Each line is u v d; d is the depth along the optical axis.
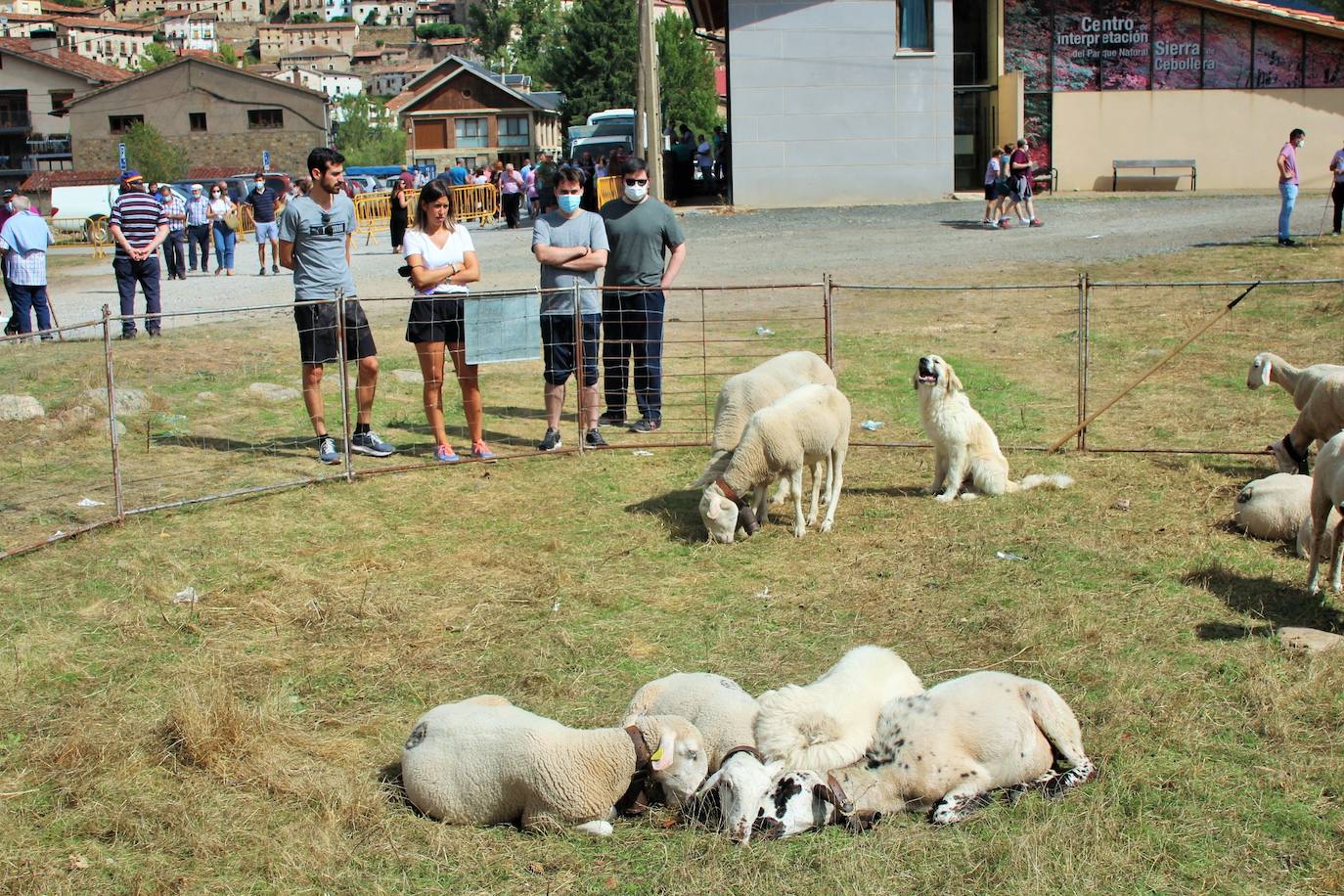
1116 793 4.31
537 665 5.63
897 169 28.36
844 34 27.83
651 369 10.20
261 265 22.25
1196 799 4.35
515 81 84.50
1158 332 13.75
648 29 22.22
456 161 69.06
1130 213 24.20
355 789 4.46
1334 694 5.06
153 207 14.42
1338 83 28.47
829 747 4.30
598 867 4.07
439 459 9.29
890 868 3.96
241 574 6.88
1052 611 6.06
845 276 18.38
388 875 4.04
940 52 27.92
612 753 4.25
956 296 16.81
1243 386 11.15
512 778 4.25
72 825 4.34
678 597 6.52
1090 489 8.23
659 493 8.45
